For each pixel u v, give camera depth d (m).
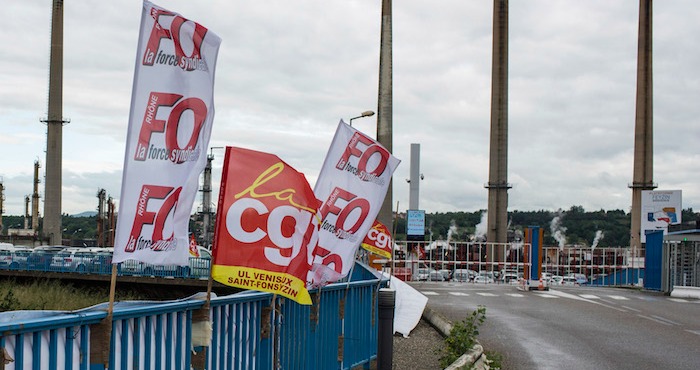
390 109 32.28
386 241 15.90
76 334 5.00
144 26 5.48
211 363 6.70
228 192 6.39
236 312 7.23
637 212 90.00
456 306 22.48
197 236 86.00
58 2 88.12
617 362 12.69
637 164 89.88
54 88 88.81
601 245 139.12
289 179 6.63
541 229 32.72
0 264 47.06
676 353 13.90
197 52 5.77
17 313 4.89
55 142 89.06
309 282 8.81
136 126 5.46
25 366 4.54
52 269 45.94
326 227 9.20
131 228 5.38
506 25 87.25
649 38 89.69
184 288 41.59
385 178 9.61
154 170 5.52
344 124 9.37
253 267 6.41
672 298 29.55
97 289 44.25
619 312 21.88
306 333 8.90
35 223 115.88
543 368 11.98
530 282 32.66
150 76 5.52
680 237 31.31
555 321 18.98
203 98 5.84
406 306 16.84
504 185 86.88
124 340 5.47
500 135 87.25
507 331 16.73
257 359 7.73
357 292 11.09
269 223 6.49
